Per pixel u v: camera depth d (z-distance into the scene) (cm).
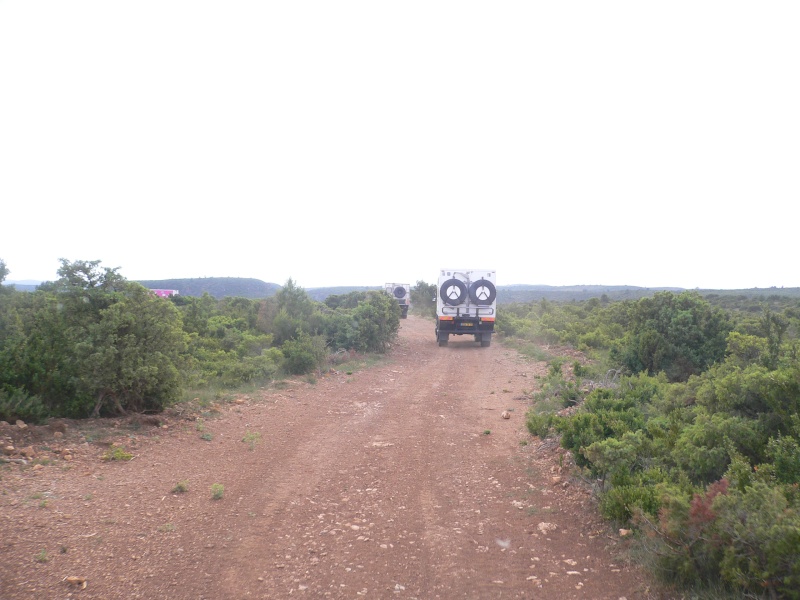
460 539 543
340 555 504
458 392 1416
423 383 1563
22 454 722
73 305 937
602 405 884
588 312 3600
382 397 1339
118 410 975
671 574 439
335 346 2178
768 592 386
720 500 421
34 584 422
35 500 586
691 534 434
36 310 981
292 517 593
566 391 1120
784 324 1047
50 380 890
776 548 378
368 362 1975
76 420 905
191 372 1237
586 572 470
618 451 630
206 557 490
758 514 404
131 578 443
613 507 547
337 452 855
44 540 495
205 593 428
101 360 884
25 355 884
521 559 498
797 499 433
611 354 1558
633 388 1073
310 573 468
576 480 691
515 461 808
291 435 952
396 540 539
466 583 455
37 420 846
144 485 665
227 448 854
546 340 2642
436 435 967
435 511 618
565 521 584
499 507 630
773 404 622
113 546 497
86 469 702
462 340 3042
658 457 649
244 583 447
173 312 1027
